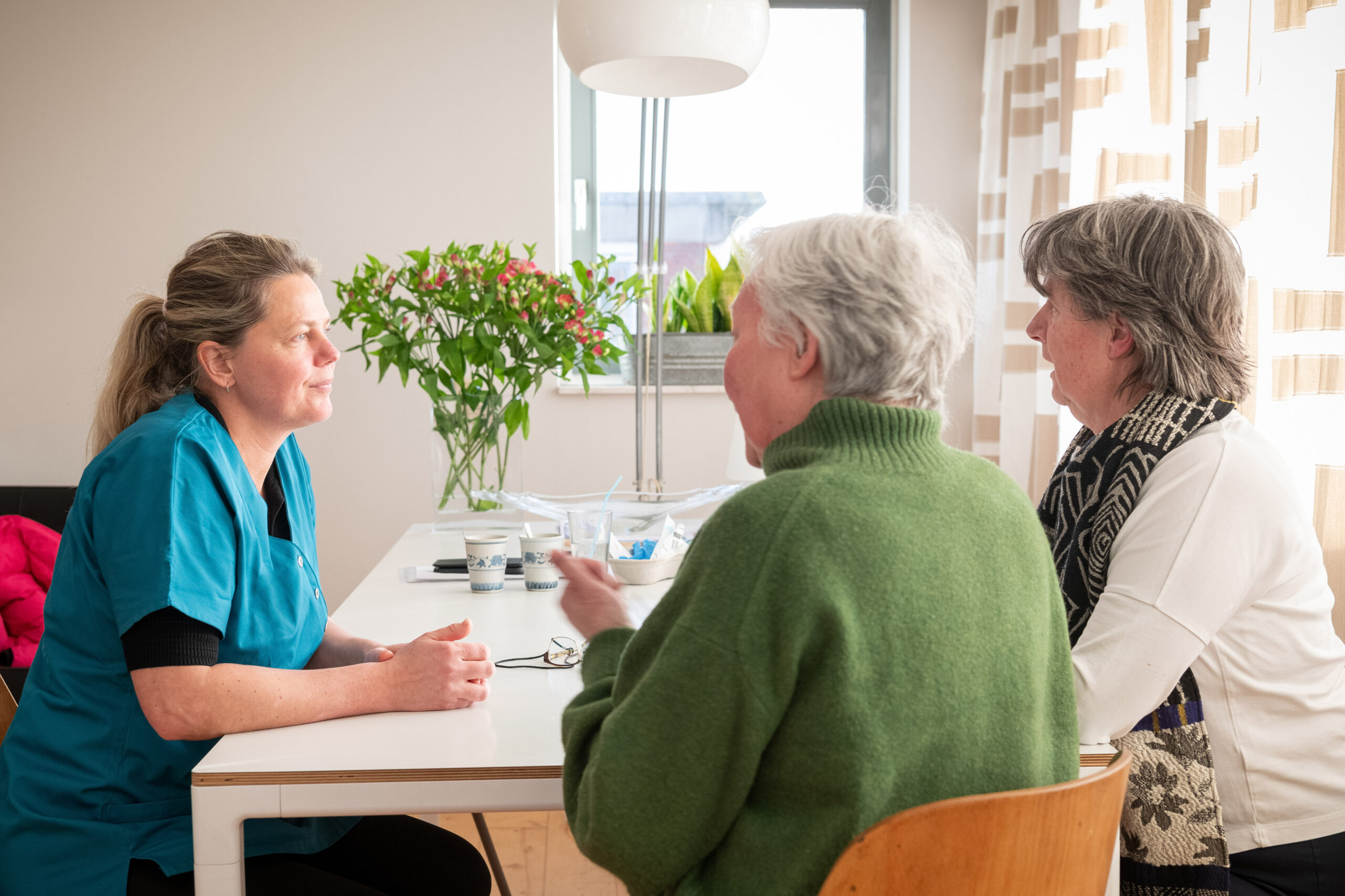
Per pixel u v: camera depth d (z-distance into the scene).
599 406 3.27
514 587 1.79
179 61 3.11
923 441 0.80
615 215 3.42
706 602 0.73
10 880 1.08
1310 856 1.13
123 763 1.08
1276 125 1.85
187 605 1.01
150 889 1.04
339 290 2.38
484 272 2.27
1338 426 1.77
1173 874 1.12
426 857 1.28
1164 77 2.24
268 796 0.92
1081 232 1.20
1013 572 0.79
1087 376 1.22
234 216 3.15
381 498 3.21
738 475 2.63
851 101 3.42
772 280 0.83
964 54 3.27
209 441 1.13
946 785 0.75
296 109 3.15
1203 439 1.11
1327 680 1.16
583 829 0.77
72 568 1.11
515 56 3.18
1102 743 1.04
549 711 1.09
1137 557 1.08
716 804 0.73
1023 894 0.73
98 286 3.13
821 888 0.69
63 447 3.14
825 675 0.70
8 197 3.09
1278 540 1.08
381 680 1.09
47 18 3.06
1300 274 1.81
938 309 0.81
